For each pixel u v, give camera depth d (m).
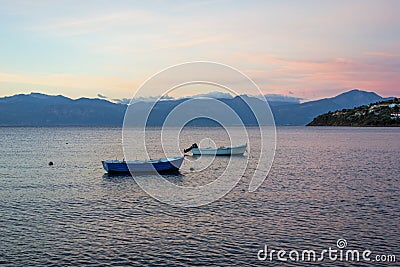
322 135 192.12
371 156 86.75
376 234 28.91
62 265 23.69
